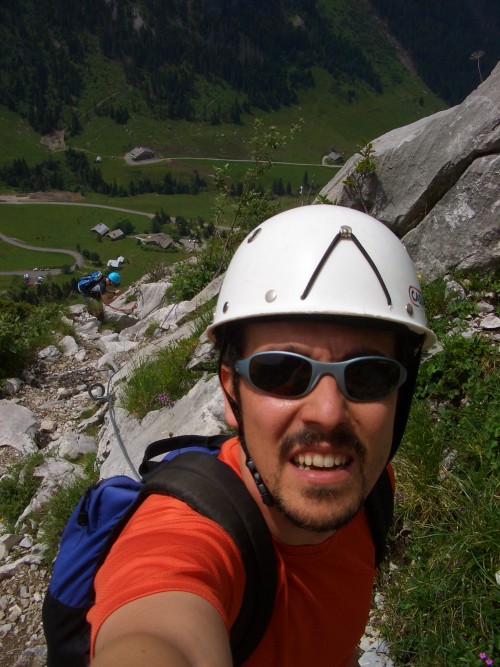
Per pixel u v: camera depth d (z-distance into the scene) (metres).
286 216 0.57
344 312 0.47
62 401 2.92
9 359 3.21
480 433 1.23
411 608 1.02
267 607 0.47
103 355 3.39
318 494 0.45
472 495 1.13
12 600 1.64
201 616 0.38
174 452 0.64
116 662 0.32
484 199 1.89
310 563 0.51
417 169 2.12
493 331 1.64
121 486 0.61
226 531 0.45
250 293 0.52
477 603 0.97
